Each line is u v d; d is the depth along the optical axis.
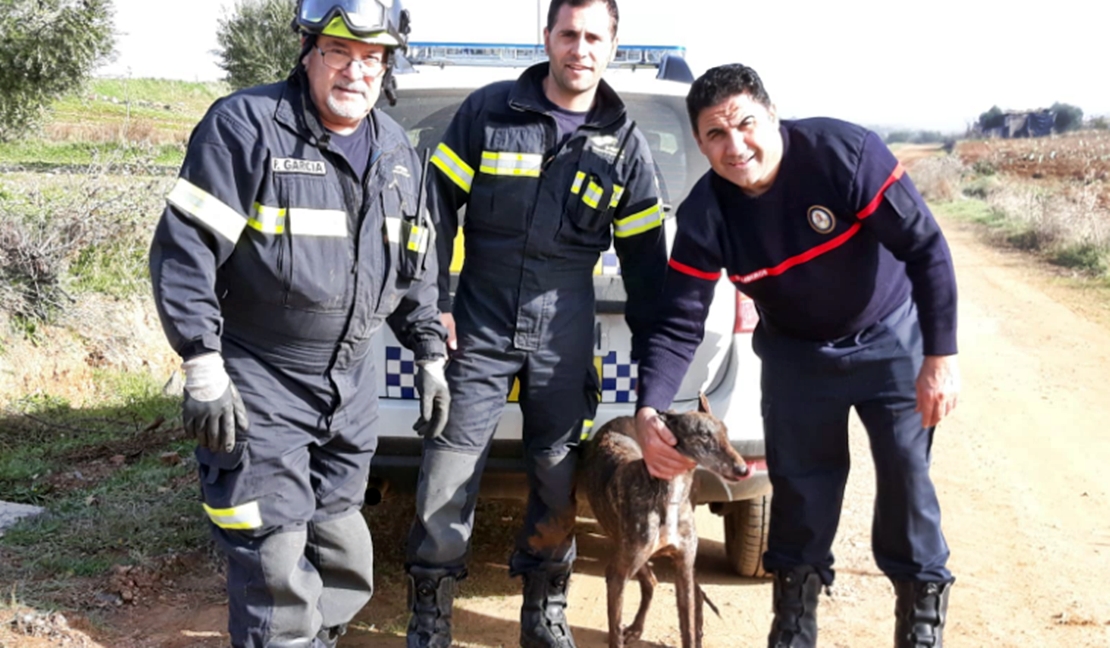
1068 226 17.38
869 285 3.42
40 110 20.56
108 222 8.79
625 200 3.85
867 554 5.16
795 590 3.73
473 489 3.88
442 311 3.85
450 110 4.60
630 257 3.96
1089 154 35.62
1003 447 7.18
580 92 3.69
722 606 4.56
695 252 3.54
